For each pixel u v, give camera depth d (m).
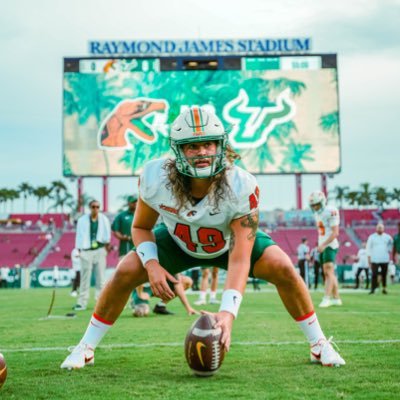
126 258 3.60
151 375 3.36
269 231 37.06
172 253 3.71
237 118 28.23
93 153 28.08
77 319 7.55
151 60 28.55
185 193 3.29
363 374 3.30
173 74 28.39
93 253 9.80
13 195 72.81
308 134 28.17
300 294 3.62
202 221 3.36
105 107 28.22
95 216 9.81
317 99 28.30
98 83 28.28
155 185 3.37
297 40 29.62
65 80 28.22
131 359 3.96
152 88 28.33
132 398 2.76
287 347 4.46
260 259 3.53
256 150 28.08
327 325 6.18
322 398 2.71
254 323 6.54
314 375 3.28
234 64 28.50
